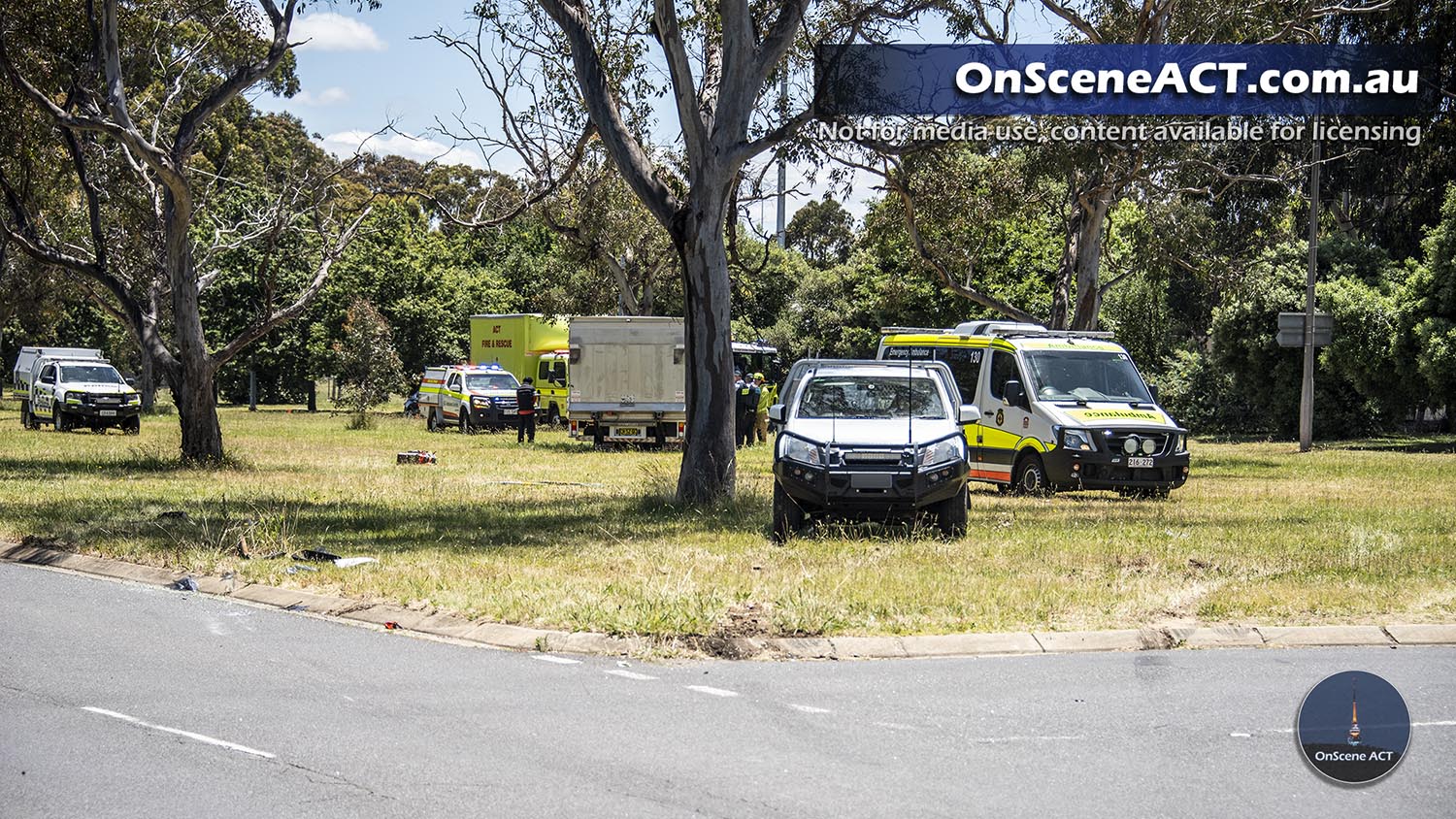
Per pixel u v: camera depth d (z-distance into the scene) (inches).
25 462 1320.1
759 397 1883.6
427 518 828.0
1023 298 2783.0
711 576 566.6
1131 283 2792.8
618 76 1067.9
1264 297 2257.6
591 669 428.5
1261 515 838.5
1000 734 348.2
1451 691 393.7
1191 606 509.0
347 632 491.2
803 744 338.3
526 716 366.9
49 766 319.6
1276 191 2148.1
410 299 3425.2
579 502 955.3
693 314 920.3
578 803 291.1
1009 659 442.9
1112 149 1366.9
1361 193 2384.4
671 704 381.4
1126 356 1083.3
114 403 2021.4
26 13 1201.4
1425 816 283.3
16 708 374.3
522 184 1189.1
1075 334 1133.1
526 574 579.8
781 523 718.5
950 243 1648.6
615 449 1772.9
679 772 313.9
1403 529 748.0
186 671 423.5
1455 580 558.9
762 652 448.5
